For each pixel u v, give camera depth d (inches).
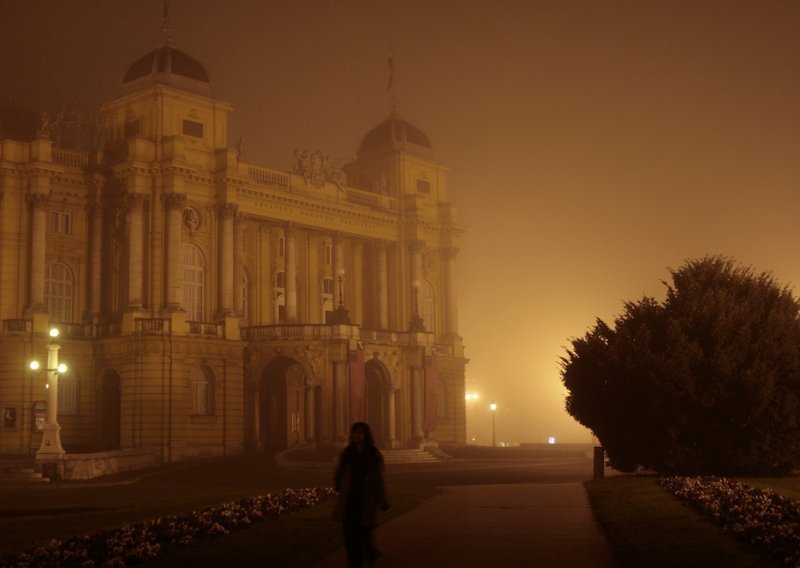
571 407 1628.9
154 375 2753.4
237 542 801.6
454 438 3705.7
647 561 708.7
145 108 2955.2
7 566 674.8
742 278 1713.8
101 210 2940.5
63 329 2829.7
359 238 3553.2
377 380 3361.2
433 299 3769.7
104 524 1007.6
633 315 1630.2
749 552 710.5
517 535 874.8
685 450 1504.7
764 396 1454.2
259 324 3235.7
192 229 2950.3
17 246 2802.7
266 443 3083.2
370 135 3865.7
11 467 2218.3
